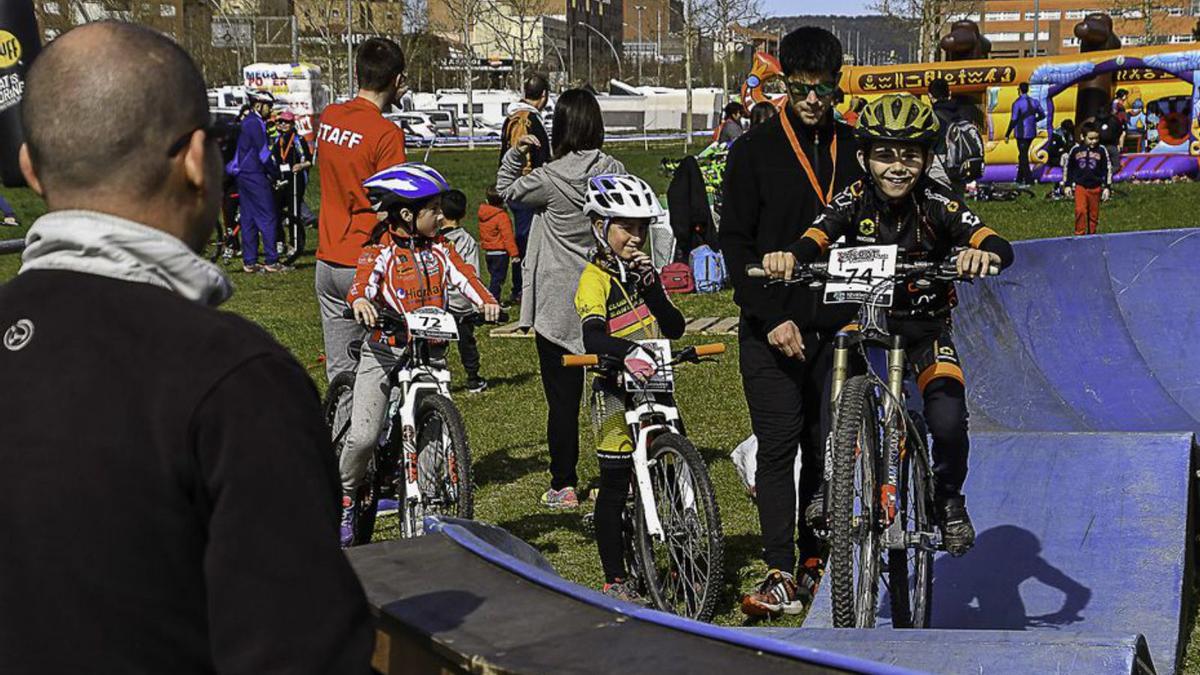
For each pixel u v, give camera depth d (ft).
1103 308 25.80
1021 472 17.72
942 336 14.52
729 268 16.74
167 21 196.54
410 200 18.01
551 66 267.80
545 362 21.59
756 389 16.69
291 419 5.29
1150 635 14.03
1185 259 25.79
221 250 60.64
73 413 5.31
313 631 5.09
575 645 6.24
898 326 14.49
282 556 5.11
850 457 13.34
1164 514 16.26
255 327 5.58
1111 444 18.01
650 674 5.83
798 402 16.67
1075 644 10.49
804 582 17.70
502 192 23.71
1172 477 16.99
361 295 17.94
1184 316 25.32
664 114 235.20
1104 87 91.25
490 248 43.70
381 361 18.01
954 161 49.19
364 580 7.36
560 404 21.70
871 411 13.87
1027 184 88.74
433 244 18.40
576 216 20.89
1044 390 24.17
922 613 14.40
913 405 19.69
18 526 5.25
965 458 14.08
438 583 7.25
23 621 5.22
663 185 96.07
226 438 5.20
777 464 16.75
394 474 18.95
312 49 200.75
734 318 40.11
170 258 5.71
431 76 237.86
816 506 15.20
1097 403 24.02
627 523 17.04
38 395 5.37
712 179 45.85
